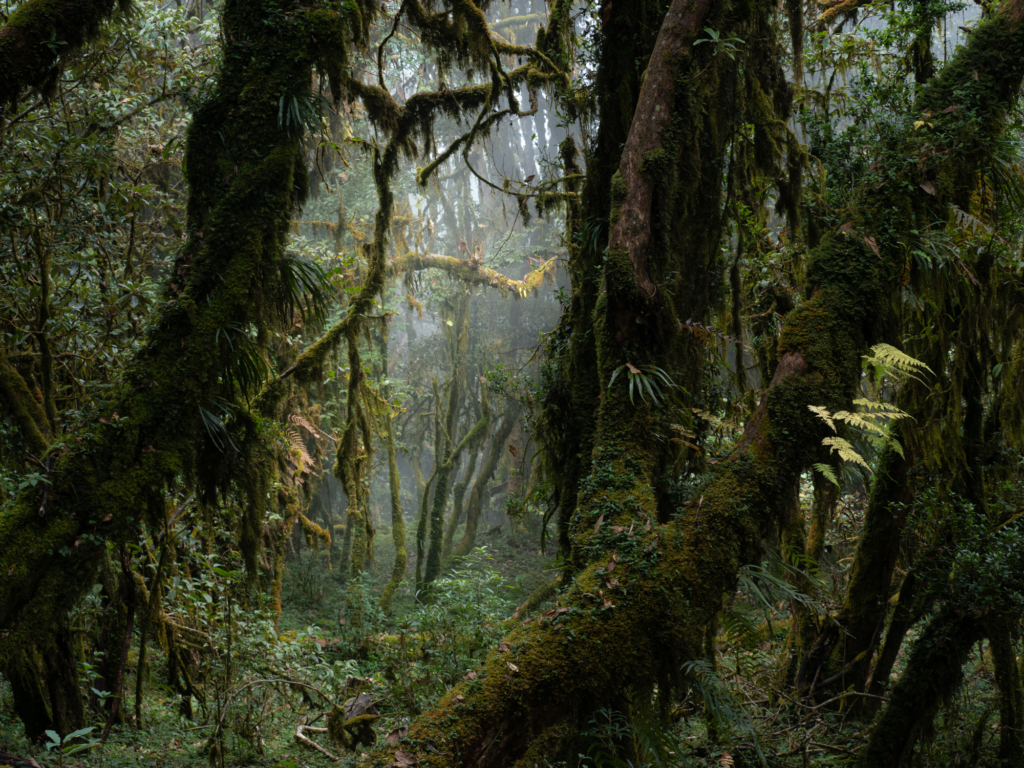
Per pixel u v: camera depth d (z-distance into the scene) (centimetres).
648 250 397
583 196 492
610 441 383
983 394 622
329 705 668
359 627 1102
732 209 505
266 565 1036
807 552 702
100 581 520
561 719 313
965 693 600
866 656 645
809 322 371
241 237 451
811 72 668
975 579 478
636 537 345
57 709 491
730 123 452
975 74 410
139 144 830
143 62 738
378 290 847
